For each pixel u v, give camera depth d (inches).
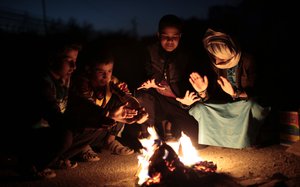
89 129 162.9
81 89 174.1
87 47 191.2
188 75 207.5
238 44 183.3
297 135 194.4
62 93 162.2
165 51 202.7
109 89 184.5
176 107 205.9
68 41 156.6
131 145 217.9
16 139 156.1
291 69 455.8
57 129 148.2
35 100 149.4
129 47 660.7
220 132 194.9
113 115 165.2
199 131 199.5
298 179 143.9
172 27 187.6
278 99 322.3
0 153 193.6
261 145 204.5
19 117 155.3
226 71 192.1
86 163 182.5
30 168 156.9
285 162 171.3
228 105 189.9
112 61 173.8
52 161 153.9
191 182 134.3
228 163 173.2
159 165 133.3
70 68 159.6
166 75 204.4
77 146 166.9
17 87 329.1
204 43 189.6
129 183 150.1
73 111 158.9
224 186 138.5
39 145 151.9
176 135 207.5
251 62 187.9
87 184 151.3
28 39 633.0
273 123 209.9
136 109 175.8
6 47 584.4
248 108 186.4
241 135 191.0
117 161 184.7
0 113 243.0
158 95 205.8
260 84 196.2
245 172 158.1
